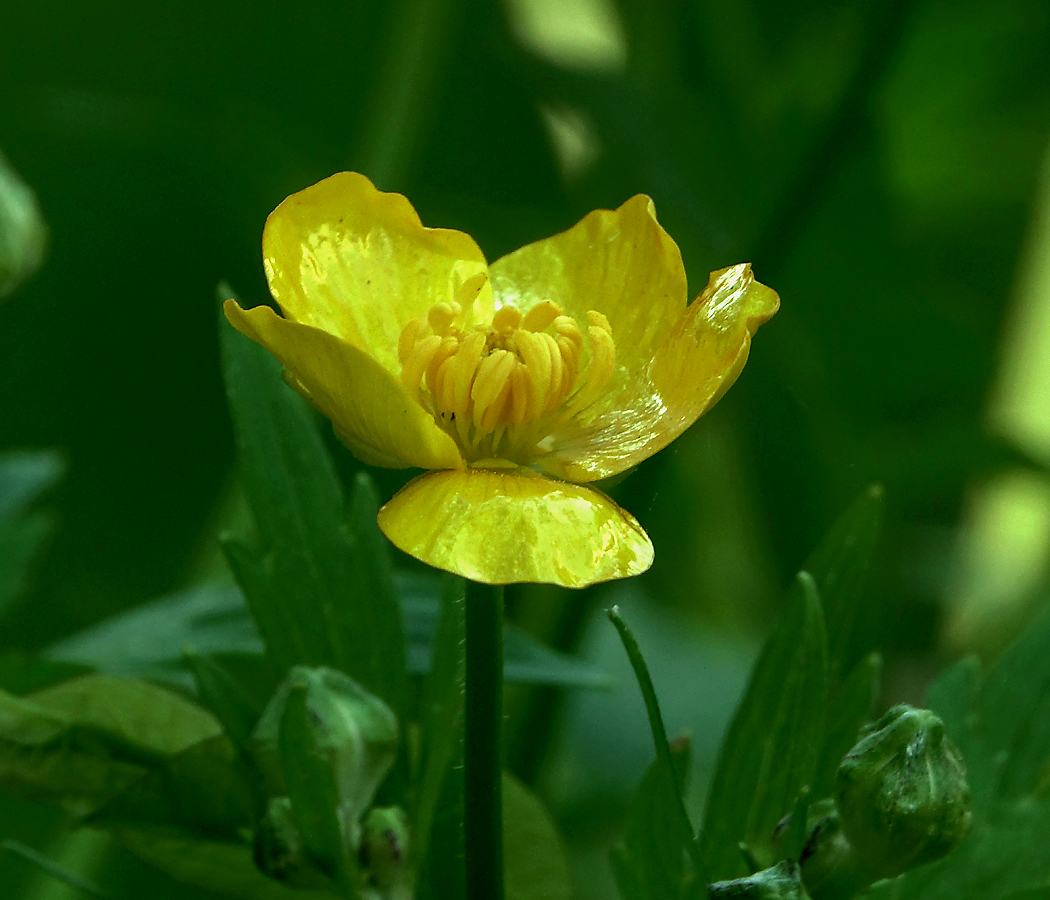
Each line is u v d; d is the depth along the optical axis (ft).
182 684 1.17
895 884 1.11
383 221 1.08
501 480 1.04
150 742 1.13
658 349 1.07
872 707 1.11
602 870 1.53
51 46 1.59
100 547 1.64
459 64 1.67
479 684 1.06
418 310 1.08
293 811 1.07
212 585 1.19
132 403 1.66
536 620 1.48
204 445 1.68
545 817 1.13
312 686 1.08
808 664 1.09
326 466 1.12
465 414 1.06
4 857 1.33
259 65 1.62
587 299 1.09
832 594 1.12
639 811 1.11
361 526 1.12
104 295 1.64
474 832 1.06
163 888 1.25
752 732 1.10
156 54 1.61
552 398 1.07
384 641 1.12
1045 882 1.11
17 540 1.20
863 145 1.67
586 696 1.63
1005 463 1.63
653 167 1.61
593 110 1.60
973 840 1.11
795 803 1.09
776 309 1.04
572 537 1.04
